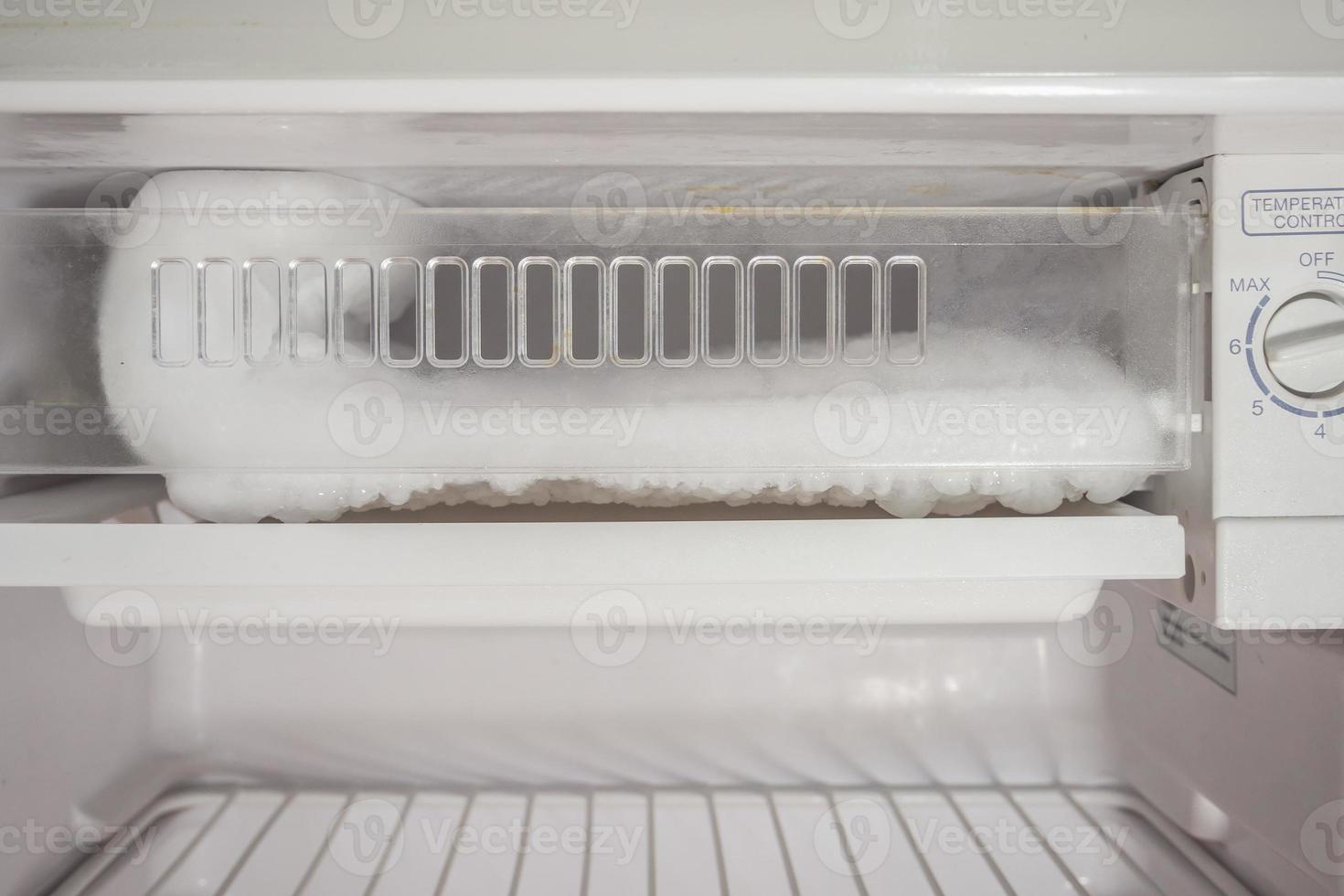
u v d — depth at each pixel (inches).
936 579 17.5
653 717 31.4
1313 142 15.8
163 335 16.1
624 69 13.8
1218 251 16.6
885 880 26.8
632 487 17.6
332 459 16.4
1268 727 23.0
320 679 30.9
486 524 17.5
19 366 16.1
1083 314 16.4
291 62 13.9
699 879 26.8
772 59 13.9
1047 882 26.5
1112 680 30.9
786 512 19.3
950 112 14.0
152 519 21.7
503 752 31.0
